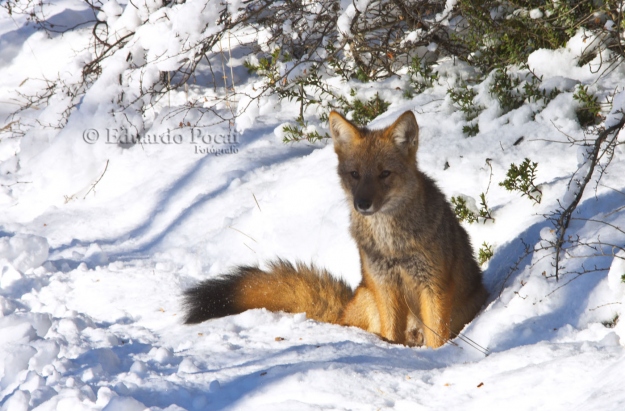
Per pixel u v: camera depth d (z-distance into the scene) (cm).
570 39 1323
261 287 962
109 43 1727
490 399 534
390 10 1485
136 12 1600
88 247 1277
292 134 1498
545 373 545
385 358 688
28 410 586
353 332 841
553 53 1330
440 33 1552
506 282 891
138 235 1348
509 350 629
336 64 1535
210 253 1206
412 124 862
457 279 904
